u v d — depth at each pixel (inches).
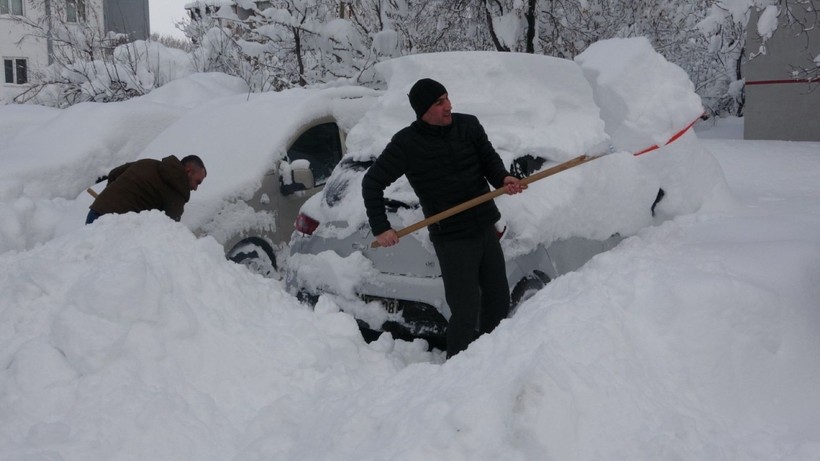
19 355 130.4
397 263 173.0
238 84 490.9
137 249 149.3
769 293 123.2
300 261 189.6
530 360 108.7
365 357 152.1
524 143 185.6
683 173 205.6
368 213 152.2
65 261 151.8
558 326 117.0
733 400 112.7
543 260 176.7
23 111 381.1
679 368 115.3
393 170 152.3
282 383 137.5
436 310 167.2
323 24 471.2
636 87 201.3
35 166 286.8
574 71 202.8
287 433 121.8
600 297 124.8
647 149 201.3
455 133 153.9
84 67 544.1
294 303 163.5
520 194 176.9
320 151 265.1
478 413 100.2
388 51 452.4
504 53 202.5
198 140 261.0
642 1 450.0
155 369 132.3
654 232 189.2
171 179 208.7
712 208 207.8
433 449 98.4
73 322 132.0
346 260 178.7
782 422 109.7
